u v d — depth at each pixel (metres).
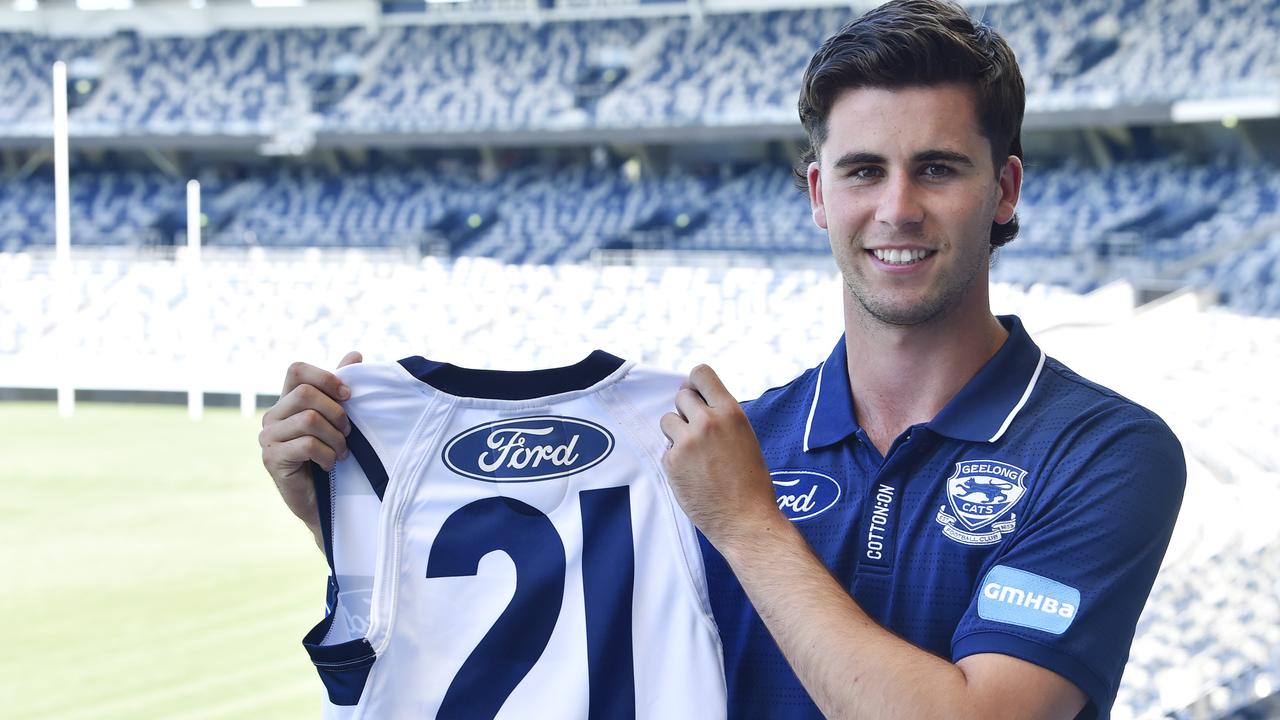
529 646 1.46
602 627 1.45
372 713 1.44
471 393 1.52
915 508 1.29
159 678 4.96
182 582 6.61
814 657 1.13
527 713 1.44
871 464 1.34
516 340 15.10
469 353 15.10
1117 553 1.17
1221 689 3.01
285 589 6.46
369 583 1.47
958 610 1.24
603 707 1.43
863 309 1.32
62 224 14.90
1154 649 3.11
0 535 7.90
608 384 1.53
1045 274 14.03
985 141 1.24
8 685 4.88
